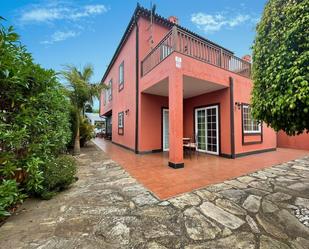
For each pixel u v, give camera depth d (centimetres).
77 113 773
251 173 433
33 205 263
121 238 189
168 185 349
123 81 987
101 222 219
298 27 201
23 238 187
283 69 217
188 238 189
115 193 310
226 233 197
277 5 238
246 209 252
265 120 273
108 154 740
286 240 187
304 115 212
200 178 393
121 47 1016
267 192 311
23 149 261
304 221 222
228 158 630
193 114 807
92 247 175
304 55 193
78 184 359
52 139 334
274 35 236
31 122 256
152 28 743
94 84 856
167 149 832
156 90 706
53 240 184
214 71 595
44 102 304
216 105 694
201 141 770
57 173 310
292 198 286
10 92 234
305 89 188
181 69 502
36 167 255
